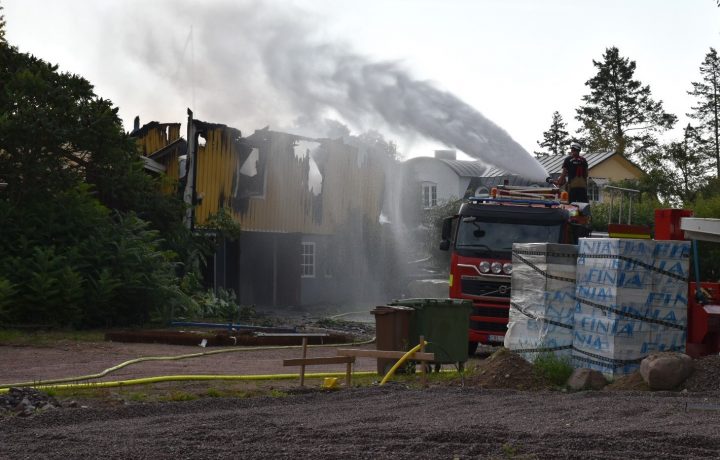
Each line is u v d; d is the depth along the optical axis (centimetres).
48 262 2180
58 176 2331
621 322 1307
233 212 3136
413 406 1084
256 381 1406
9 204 2273
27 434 891
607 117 9069
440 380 1395
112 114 2411
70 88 2384
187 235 2858
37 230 2291
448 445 804
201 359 1717
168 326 2339
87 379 1373
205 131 3042
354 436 854
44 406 1077
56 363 1582
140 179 2562
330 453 773
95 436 870
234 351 1870
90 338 2000
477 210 1964
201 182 3025
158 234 2766
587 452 773
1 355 1688
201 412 1058
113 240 2338
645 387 1233
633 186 5162
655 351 1322
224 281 3181
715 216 3416
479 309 1923
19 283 2138
